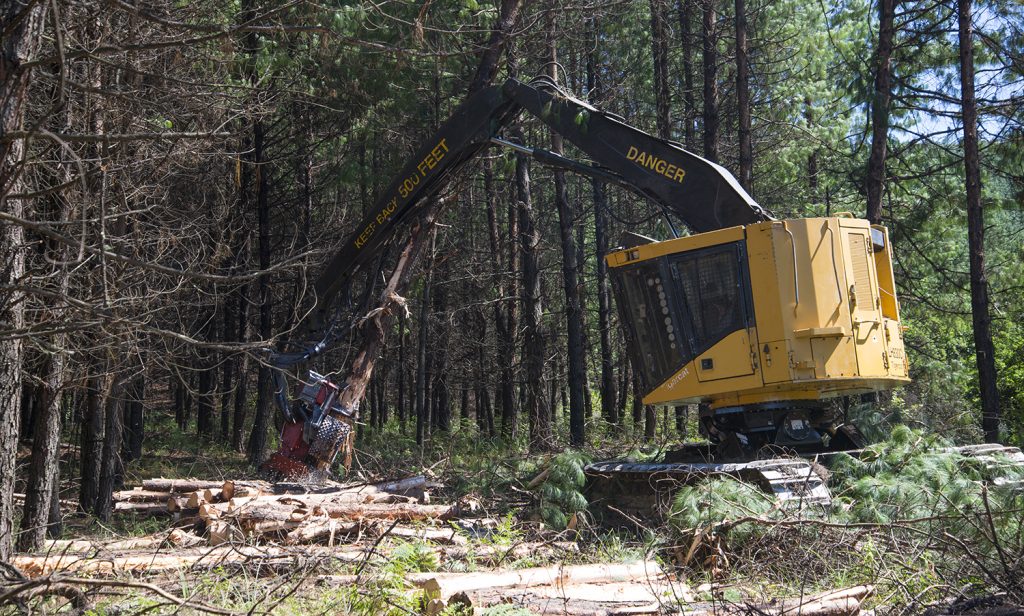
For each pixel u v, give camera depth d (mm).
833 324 9602
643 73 22984
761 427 10359
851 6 23156
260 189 19203
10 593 4176
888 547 7098
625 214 25766
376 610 5500
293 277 20984
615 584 6152
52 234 4371
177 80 6270
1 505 5891
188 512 9609
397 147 19141
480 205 28031
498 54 15500
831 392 10734
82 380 8773
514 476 12227
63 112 6832
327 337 13562
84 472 10664
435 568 6965
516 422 22781
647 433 21797
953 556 6598
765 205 24344
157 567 6770
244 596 5812
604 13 18234
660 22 20969
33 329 5246
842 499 8656
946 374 19000
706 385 10094
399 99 17219
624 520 10273
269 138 19734
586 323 26797
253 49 13078
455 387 31469
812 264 9727
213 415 26234
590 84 22516
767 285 9758
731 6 22312
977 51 17328
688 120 22797
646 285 10594
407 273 14289
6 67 4812
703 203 10781
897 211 19594
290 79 14062
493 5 17484
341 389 13297
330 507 9203
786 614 5496
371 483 11141
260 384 19266
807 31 22688
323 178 22906
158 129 8133
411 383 32250
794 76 22547
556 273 29516
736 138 23750
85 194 4391
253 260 21422
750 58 21984
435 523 9188
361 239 13930
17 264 5848
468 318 27906
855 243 10070
